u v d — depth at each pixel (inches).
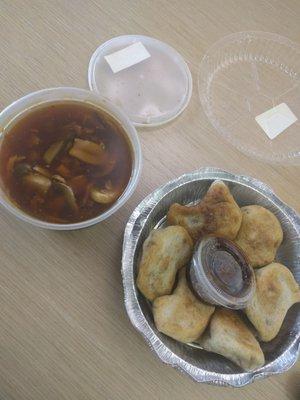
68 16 14.2
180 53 14.8
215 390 10.9
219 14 15.7
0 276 10.8
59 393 10.1
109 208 11.0
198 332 10.1
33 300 10.7
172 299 10.1
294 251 11.6
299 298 10.9
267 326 10.6
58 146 11.3
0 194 10.3
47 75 13.3
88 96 11.7
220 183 11.3
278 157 14.1
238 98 14.9
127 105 13.7
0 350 10.1
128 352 10.7
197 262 9.6
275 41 16.0
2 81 12.8
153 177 12.7
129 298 9.9
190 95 14.2
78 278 11.2
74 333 10.6
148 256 10.2
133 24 14.7
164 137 13.3
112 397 10.3
